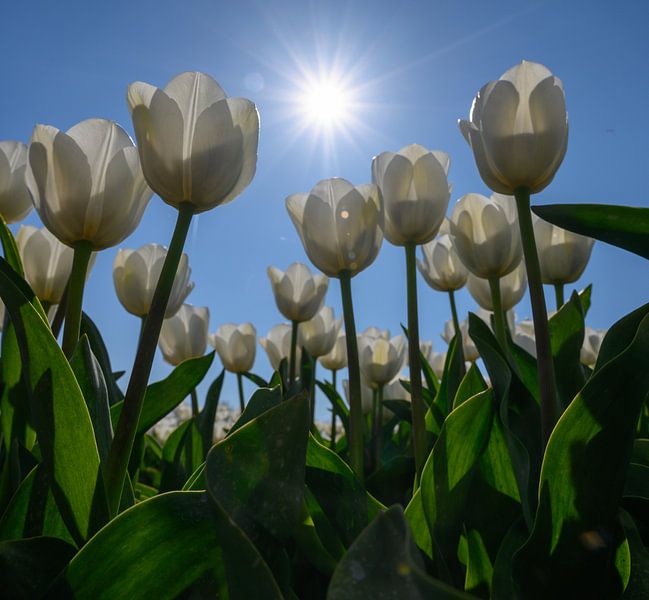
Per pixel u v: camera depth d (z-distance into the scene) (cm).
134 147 30
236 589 18
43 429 24
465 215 43
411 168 41
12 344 32
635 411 23
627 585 25
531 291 30
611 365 22
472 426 30
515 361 39
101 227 29
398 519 15
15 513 27
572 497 24
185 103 27
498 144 31
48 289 43
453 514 30
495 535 30
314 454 31
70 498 24
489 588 29
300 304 64
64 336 30
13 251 36
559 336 37
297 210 45
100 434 28
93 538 21
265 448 22
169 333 73
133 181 30
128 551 21
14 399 33
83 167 29
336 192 41
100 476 24
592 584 24
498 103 32
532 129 31
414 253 41
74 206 29
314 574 32
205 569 22
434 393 64
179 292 56
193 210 27
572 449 23
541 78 32
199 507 21
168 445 57
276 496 22
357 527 30
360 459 39
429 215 41
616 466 24
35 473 27
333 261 41
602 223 27
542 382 29
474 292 55
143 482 75
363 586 14
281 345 86
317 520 29
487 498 31
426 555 29
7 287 23
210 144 27
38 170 29
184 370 40
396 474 45
